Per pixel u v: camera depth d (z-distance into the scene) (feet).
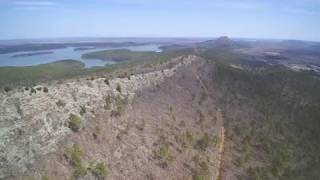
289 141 239.30
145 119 171.94
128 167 128.98
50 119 115.75
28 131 105.19
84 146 119.65
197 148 181.37
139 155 139.95
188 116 214.69
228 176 169.68
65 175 103.24
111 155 127.44
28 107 112.16
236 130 227.81
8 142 97.14
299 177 194.08
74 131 122.11
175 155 159.94
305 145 240.94
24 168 95.71
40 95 121.29
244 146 209.56
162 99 211.20
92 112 139.54
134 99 183.01
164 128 177.58
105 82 168.14
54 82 141.28
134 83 198.18
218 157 185.98
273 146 220.23
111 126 142.41
